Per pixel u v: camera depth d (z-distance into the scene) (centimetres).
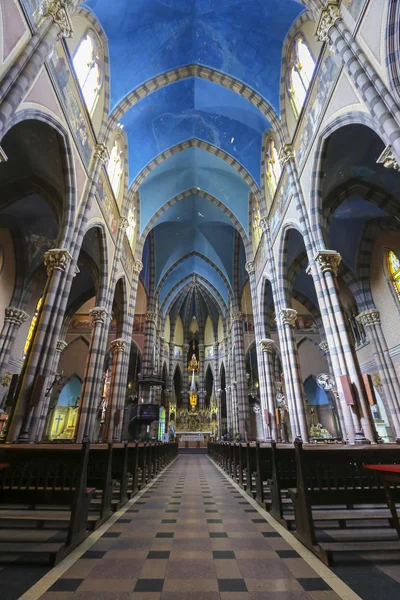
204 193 2555
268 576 319
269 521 530
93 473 590
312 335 3133
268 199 1881
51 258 1084
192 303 4472
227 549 396
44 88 927
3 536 405
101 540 429
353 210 1628
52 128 1023
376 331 1688
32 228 1634
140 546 406
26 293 1734
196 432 3634
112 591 288
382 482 426
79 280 2127
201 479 1124
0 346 1611
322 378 2109
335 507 587
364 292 1764
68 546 379
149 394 2709
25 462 462
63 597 276
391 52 725
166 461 1788
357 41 843
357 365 966
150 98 1759
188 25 1518
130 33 1466
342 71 933
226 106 1841
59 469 501
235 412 3034
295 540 429
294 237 1719
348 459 471
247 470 816
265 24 1417
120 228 1828
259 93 1598
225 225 3030
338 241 1781
